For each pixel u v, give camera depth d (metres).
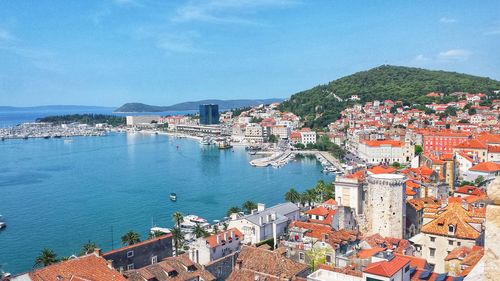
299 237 129.50
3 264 171.00
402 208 136.75
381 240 112.94
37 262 142.88
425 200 158.12
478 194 172.75
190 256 121.50
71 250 185.88
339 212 148.25
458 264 89.50
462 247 96.06
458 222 103.25
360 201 166.38
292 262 90.81
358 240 117.06
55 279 74.62
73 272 76.69
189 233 199.62
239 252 102.56
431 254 105.44
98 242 196.00
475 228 102.38
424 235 106.38
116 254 93.19
